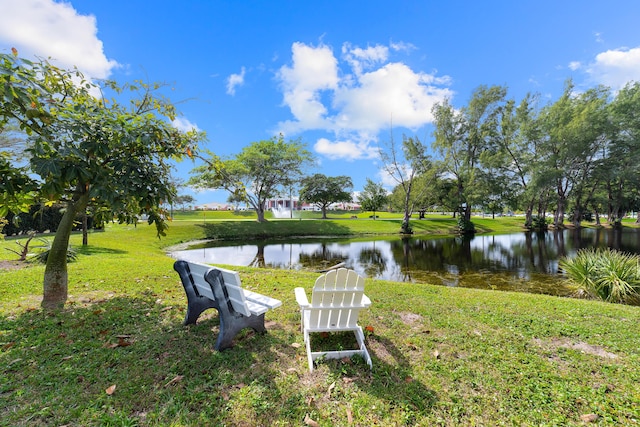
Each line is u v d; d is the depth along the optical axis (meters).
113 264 7.31
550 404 2.09
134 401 2.02
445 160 28.19
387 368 2.54
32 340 2.92
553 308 4.38
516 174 29.88
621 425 1.88
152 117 3.81
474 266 11.52
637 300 6.22
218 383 2.25
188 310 3.35
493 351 2.89
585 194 34.59
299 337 3.12
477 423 1.91
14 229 16.38
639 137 24.09
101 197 3.22
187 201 45.84
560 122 26.25
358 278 2.63
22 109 2.96
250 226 26.02
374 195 51.12
